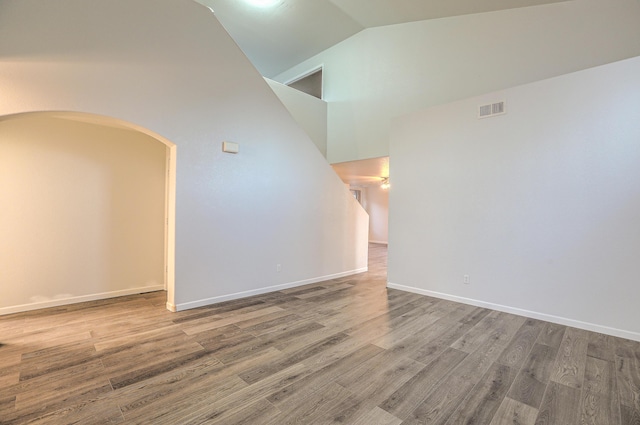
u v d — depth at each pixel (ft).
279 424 5.62
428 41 19.45
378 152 21.77
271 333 9.87
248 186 14.07
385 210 41.24
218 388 6.74
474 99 13.03
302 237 16.58
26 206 11.98
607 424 5.73
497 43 16.93
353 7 18.99
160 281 15.51
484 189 12.75
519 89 11.86
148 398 6.35
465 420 5.78
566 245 10.82
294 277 16.20
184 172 11.95
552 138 11.12
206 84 12.63
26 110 8.74
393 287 15.87
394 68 20.99
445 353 8.54
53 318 11.11
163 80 11.42
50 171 12.51
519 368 7.75
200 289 12.52
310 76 27.09
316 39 23.72
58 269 12.67
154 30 11.25
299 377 7.23
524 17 16.12
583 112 10.52
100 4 10.05
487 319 11.32
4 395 6.40
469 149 13.17
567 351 8.73
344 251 19.24
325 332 9.98
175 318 11.17
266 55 26.18
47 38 9.09
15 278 11.75
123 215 14.38
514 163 11.98
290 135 15.89
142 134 14.94
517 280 11.88
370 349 8.75
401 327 10.47
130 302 13.24
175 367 7.64
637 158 9.59
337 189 18.71
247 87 14.07
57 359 8.01
